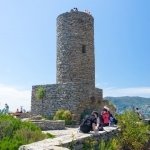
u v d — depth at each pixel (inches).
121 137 610.5
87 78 1253.7
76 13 1256.2
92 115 539.2
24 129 506.9
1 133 498.6
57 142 398.3
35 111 1245.7
